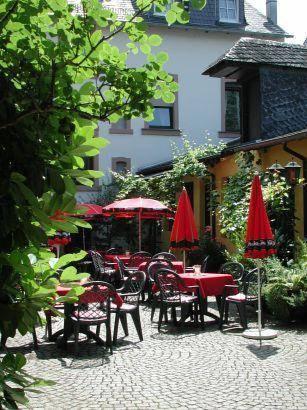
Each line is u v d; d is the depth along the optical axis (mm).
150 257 14000
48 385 2135
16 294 2123
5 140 1992
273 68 14688
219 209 13445
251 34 22516
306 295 8797
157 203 14523
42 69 2186
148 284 11875
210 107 21984
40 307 2184
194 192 17047
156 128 21422
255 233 7977
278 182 11352
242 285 9375
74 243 18875
